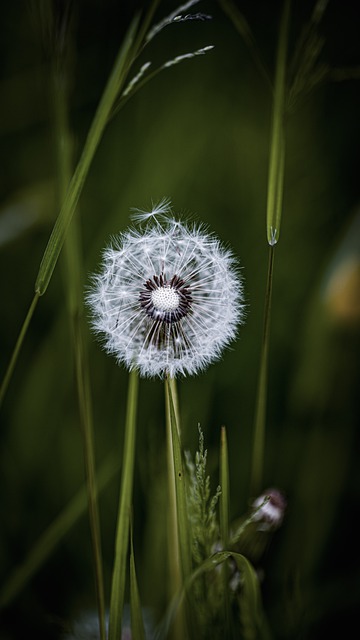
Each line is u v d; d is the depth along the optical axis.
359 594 0.57
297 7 0.81
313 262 0.69
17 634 0.56
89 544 0.59
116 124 0.75
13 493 0.60
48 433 0.61
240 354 0.64
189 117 0.75
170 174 0.70
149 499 0.54
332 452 0.60
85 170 0.45
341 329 0.60
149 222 0.46
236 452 0.61
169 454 0.47
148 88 0.77
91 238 0.70
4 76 0.74
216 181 0.71
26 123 0.74
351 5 0.80
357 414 0.61
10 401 0.63
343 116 0.78
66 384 0.61
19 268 0.68
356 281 0.60
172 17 0.46
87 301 0.45
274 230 0.46
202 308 0.45
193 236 0.45
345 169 0.76
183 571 0.46
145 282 0.45
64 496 0.60
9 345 0.66
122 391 0.62
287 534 0.58
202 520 0.46
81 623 0.55
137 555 0.59
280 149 0.46
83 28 0.77
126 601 0.55
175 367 0.44
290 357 0.65
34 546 0.57
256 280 0.68
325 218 0.73
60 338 0.61
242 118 0.77
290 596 0.55
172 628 0.49
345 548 0.59
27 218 0.66
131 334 0.45
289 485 0.60
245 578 0.47
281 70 0.47
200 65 0.79
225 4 0.50
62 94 0.51
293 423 0.61
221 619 0.48
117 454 0.59
